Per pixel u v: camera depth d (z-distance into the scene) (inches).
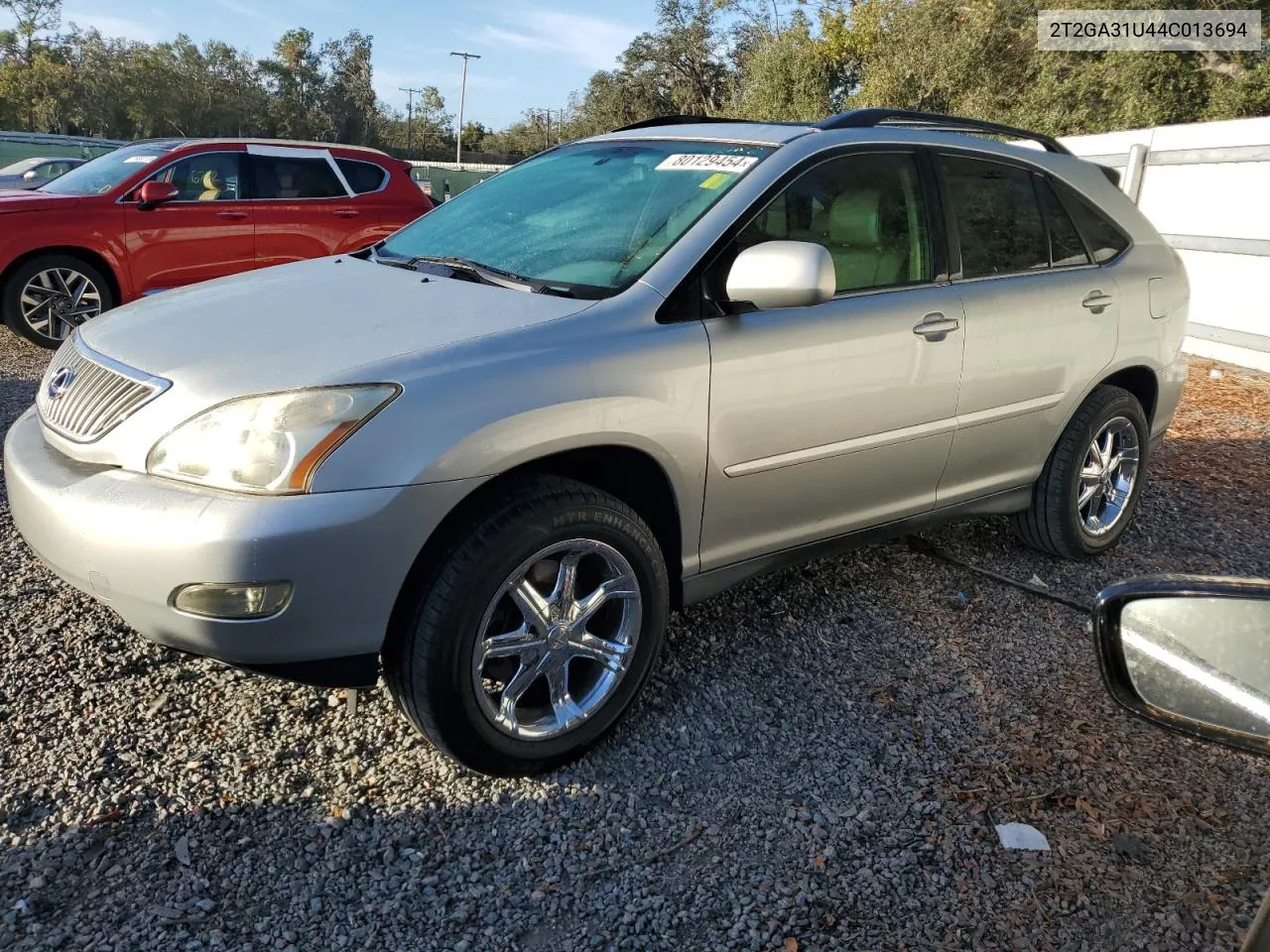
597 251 121.4
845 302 127.3
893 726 120.2
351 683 96.3
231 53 2524.6
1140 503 207.8
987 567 169.3
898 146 139.2
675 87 1863.9
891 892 93.4
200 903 86.4
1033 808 106.3
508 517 98.0
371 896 89.0
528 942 85.6
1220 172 359.3
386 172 354.6
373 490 90.5
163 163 307.4
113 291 301.6
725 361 113.7
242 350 101.1
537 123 2883.9
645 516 117.6
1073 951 87.6
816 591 154.2
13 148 738.8
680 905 90.6
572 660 116.0
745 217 119.9
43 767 101.5
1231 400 304.2
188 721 111.4
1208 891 95.4
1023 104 762.8
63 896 86.0
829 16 1093.8
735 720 119.3
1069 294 154.9
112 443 97.4
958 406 140.9
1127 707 54.4
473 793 103.3
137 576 90.5
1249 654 49.0
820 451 125.6
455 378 96.3
